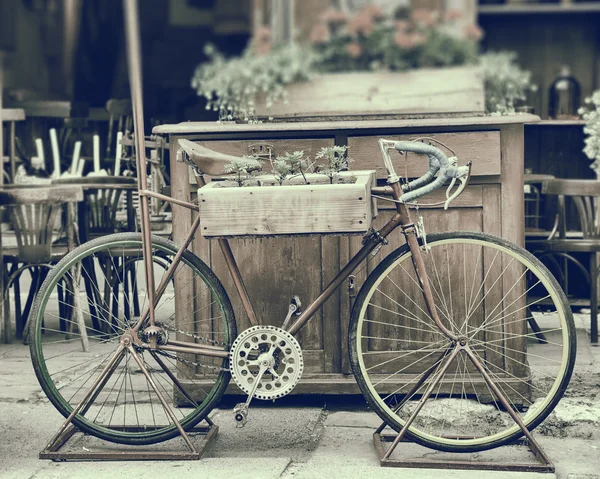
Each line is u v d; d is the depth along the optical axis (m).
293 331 3.61
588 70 8.23
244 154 4.00
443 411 3.97
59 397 3.67
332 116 4.59
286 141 4.00
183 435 3.61
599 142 5.50
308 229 3.40
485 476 3.40
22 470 3.50
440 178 3.50
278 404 4.27
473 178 3.97
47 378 3.66
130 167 6.02
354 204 3.38
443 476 3.40
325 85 4.63
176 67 6.99
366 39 5.85
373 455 3.65
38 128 7.03
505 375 4.03
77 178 5.70
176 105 6.86
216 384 3.68
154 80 6.97
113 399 4.26
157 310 3.91
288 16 6.70
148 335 3.64
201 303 4.10
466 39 6.07
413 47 5.87
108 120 6.96
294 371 3.54
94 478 3.42
